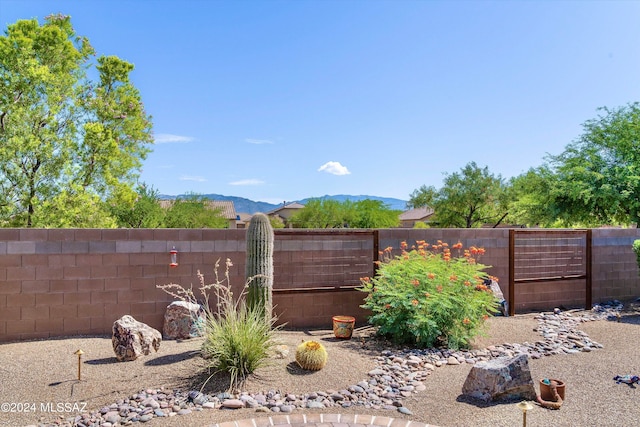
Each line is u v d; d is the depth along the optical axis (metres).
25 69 16.56
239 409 4.90
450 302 7.55
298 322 9.15
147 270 8.37
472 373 5.47
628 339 8.32
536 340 8.20
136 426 4.48
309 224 45.66
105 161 18.77
